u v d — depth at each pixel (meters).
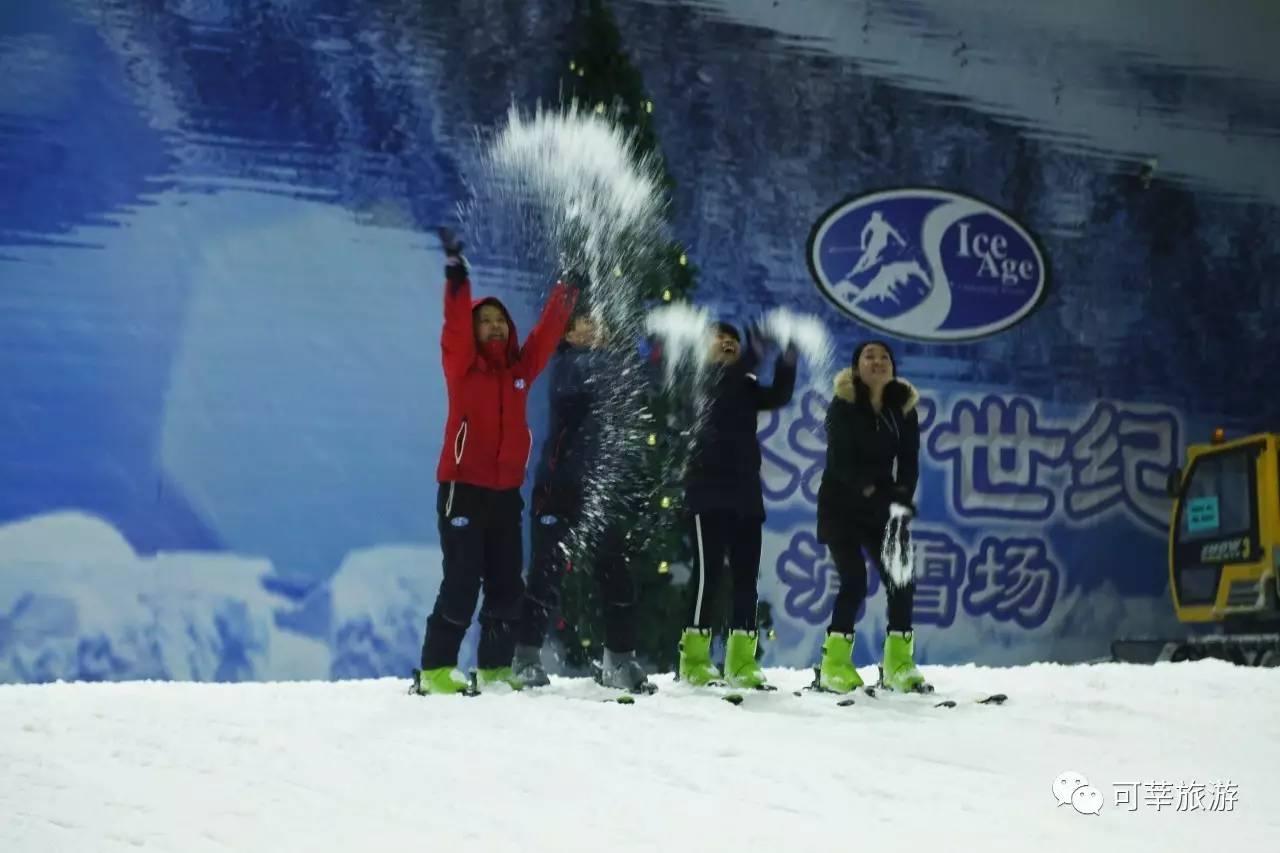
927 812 4.08
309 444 11.18
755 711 6.16
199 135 11.05
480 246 11.62
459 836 3.69
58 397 10.64
